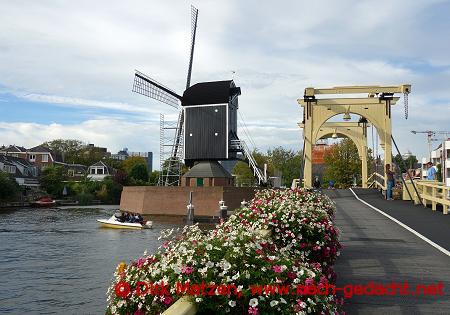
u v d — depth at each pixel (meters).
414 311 6.55
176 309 3.83
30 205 75.50
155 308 4.31
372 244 11.79
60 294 17.03
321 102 28.69
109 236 35.50
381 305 6.82
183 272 4.22
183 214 49.12
